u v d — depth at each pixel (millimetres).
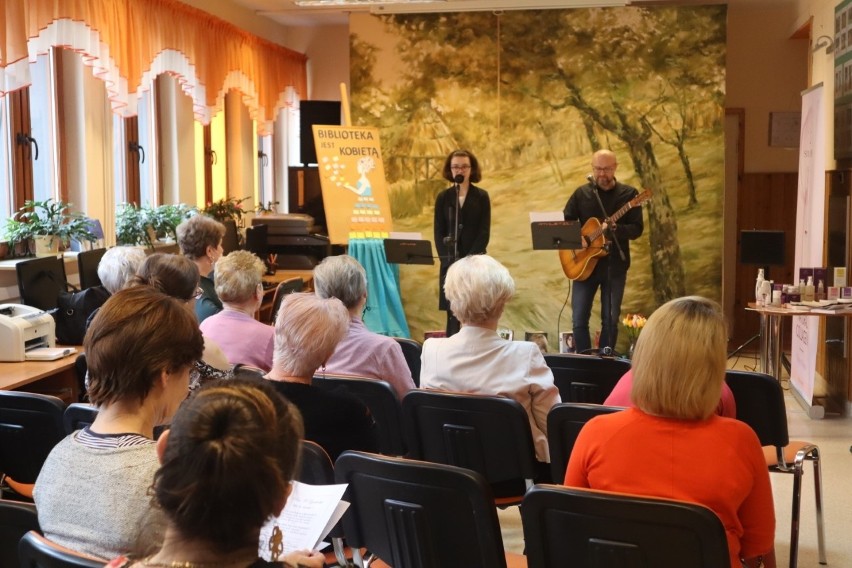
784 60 9867
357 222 7355
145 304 1821
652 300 9242
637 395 2096
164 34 7652
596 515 1951
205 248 5125
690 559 1900
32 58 5836
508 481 3225
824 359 7312
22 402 2973
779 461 3549
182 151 8867
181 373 1855
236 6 9805
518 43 9211
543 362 3303
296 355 2576
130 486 1686
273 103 10391
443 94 9344
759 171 10023
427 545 2232
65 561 1595
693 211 9141
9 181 6398
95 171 7035
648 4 9578
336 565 2598
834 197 6840
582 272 7016
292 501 1927
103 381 1779
